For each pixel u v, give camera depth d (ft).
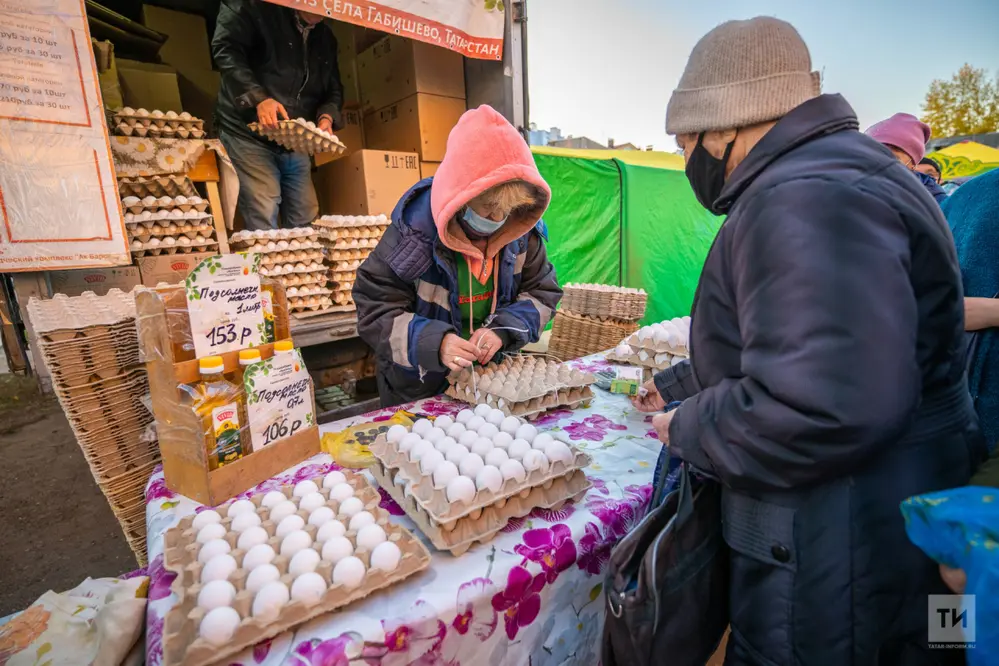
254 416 3.43
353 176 10.69
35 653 2.55
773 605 2.35
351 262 9.34
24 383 13.70
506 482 3.00
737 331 2.36
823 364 1.84
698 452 2.35
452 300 5.24
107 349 4.18
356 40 12.69
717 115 2.40
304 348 9.87
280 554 2.63
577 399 4.84
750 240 2.10
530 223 4.92
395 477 3.29
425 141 11.36
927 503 1.78
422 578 2.58
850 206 1.91
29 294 7.10
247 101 8.27
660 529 2.55
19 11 6.22
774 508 2.30
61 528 8.12
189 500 3.32
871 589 2.18
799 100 2.29
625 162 15.90
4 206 6.39
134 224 7.58
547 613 2.86
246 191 9.24
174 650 2.07
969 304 3.84
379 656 2.24
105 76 8.50
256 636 2.14
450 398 5.19
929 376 2.20
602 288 11.43
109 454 4.28
